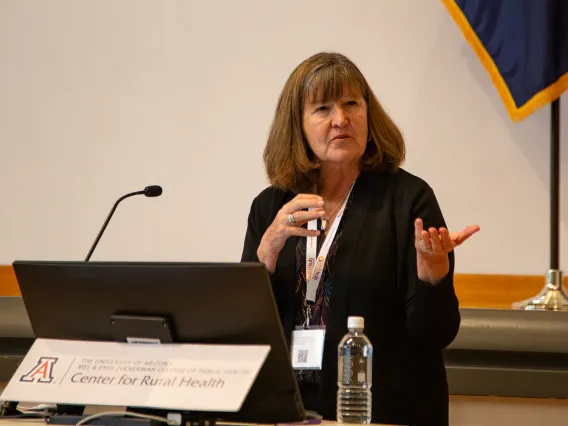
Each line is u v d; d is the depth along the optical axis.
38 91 8.17
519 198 7.47
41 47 8.20
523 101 6.97
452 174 7.57
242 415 3.33
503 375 6.41
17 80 8.20
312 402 4.32
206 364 3.22
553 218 6.93
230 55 8.00
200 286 3.20
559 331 6.27
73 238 7.98
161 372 3.28
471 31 7.19
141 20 8.13
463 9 7.23
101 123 8.08
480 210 7.50
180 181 7.94
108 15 8.17
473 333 6.39
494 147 7.54
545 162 7.46
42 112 8.15
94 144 8.07
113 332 3.42
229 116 7.95
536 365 6.40
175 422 3.28
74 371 3.42
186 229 7.88
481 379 6.43
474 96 7.60
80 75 8.15
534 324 6.32
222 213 7.86
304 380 4.36
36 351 3.55
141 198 7.95
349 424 3.55
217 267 3.16
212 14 8.05
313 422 3.58
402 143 4.87
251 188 7.86
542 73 6.90
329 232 4.70
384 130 4.82
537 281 7.32
